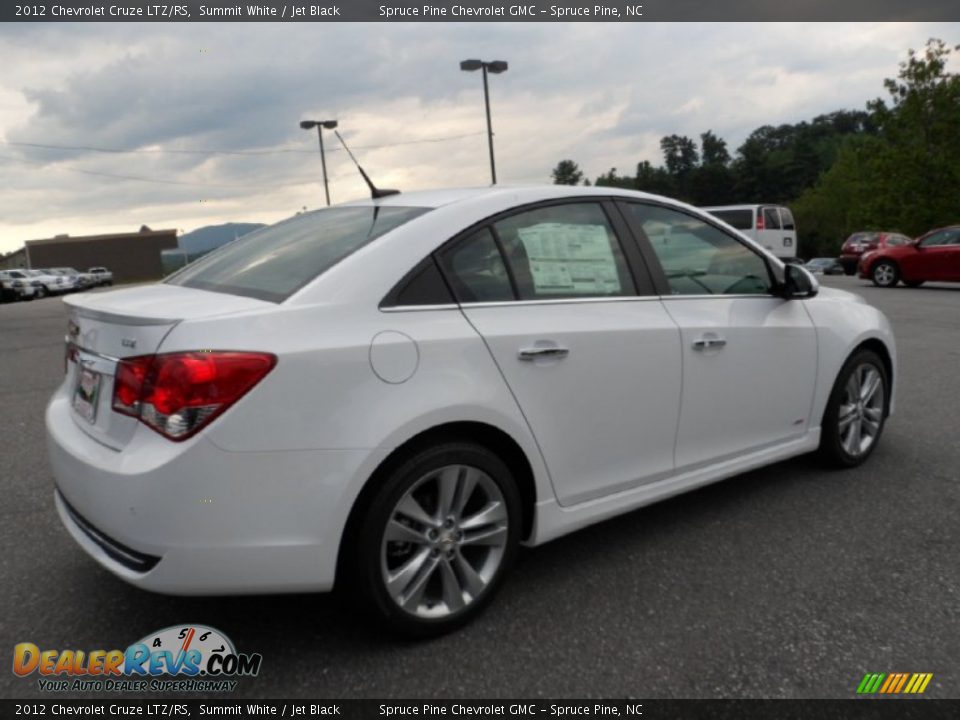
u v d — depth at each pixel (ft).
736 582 10.09
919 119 105.60
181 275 10.91
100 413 8.45
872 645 8.58
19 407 21.18
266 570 7.73
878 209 110.93
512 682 8.04
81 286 144.66
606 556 10.94
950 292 52.19
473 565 9.26
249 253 10.55
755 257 12.77
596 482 10.19
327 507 7.83
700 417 11.32
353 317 8.27
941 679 7.98
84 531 8.58
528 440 9.30
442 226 9.27
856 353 14.14
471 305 9.10
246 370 7.50
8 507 13.08
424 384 8.40
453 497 8.79
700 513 12.46
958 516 12.15
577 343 9.71
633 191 11.38
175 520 7.41
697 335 11.11
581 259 10.34
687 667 8.23
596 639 8.79
